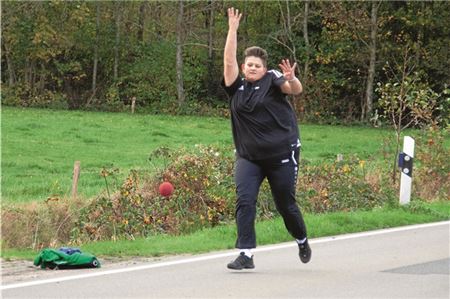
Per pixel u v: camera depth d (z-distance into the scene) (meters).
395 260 11.15
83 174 25.42
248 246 10.20
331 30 58.84
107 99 60.12
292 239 13.27
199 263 10.89
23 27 61.25
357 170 18.98
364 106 58.00
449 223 15.37
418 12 56.97
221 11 63.62
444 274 10.16
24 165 28.41
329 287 9.33
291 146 9.88
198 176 15.98
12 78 62.38
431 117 21.59
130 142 37.81
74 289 9.19
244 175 9.98
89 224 14.83
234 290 9.13
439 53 57.31
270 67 61.06
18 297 8.77
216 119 53.56
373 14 57.31
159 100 60.72
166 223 15.26
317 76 58.06
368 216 15.16
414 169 20.11
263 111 9.77
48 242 14.57
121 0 63.81
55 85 63.16
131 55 63.47
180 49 61.28
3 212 14.73
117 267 10.61
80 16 62.25
